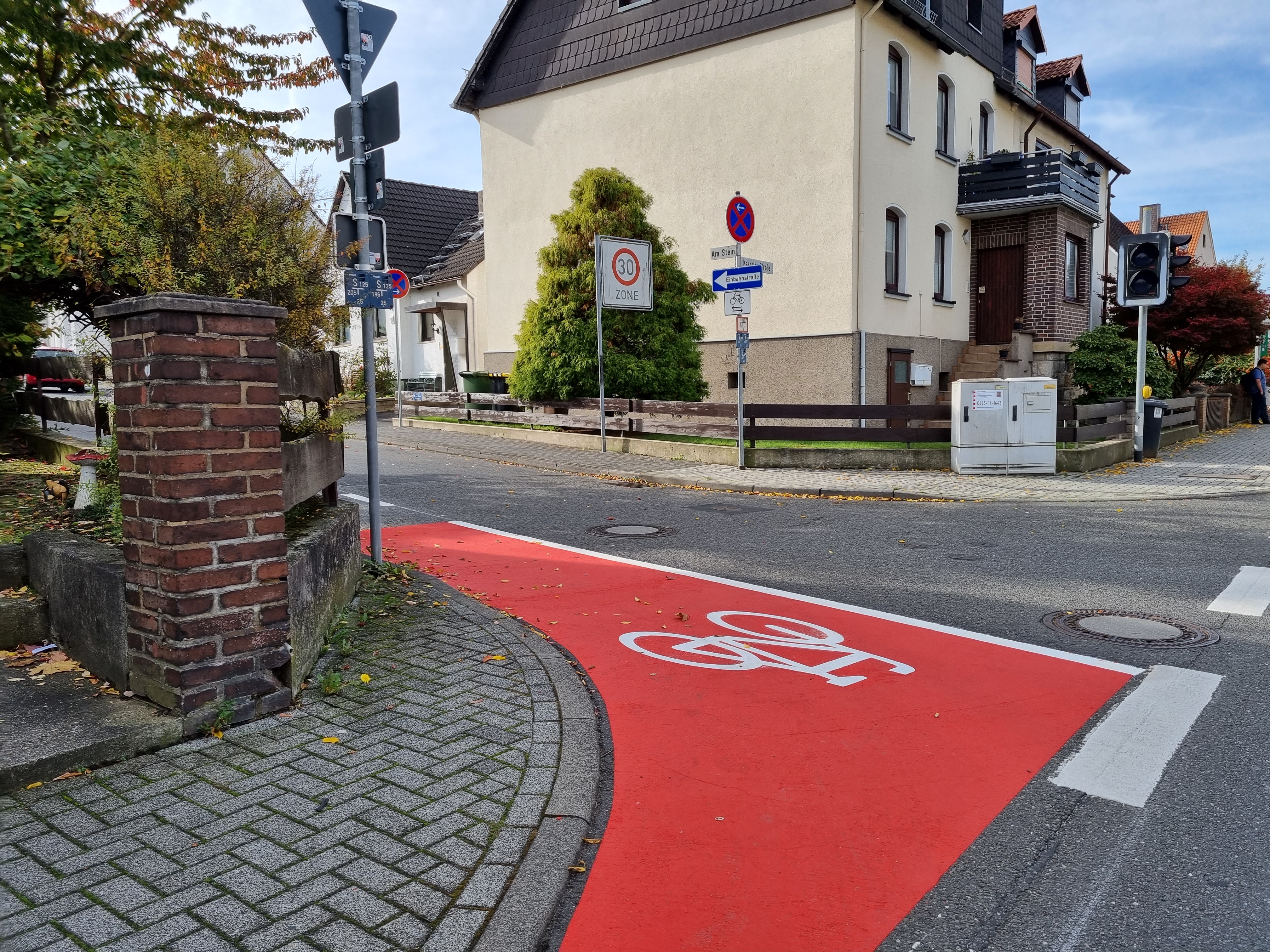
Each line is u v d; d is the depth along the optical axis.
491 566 7.53
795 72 17.12
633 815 3.31
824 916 2.69
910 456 13.84
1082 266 22.17
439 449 16.67
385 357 27.78
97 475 6.30
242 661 3.89
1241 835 3.15
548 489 12.09
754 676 4.86
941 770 3.68
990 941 2.58
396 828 3.05
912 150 18.42
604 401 15.70
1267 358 27.23
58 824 3.03
